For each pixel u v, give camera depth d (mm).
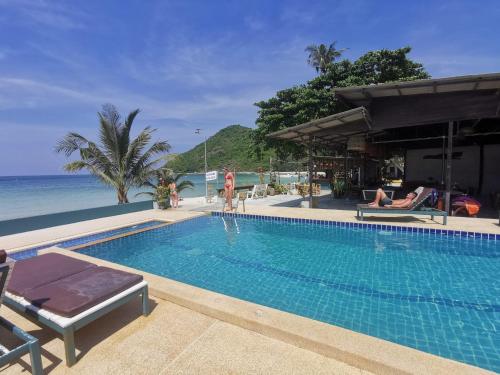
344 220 8328
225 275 5078
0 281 2059
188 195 23375
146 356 2404
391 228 7551
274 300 4059
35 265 3273
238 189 16609
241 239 7492
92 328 2830
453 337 3074
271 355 2369
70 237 7359
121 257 6199
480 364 2641
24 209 17719
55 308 2332
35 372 2100
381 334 3152
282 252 6324
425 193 7734
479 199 12203
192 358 2365
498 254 5836
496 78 6652
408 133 13273
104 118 12305
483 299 3953
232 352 2422
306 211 10164
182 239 7570
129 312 3125
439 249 6219
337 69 19016
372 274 4938
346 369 2182
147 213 10852
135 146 12672
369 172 19500
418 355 2158
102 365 2312
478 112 7816
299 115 17344
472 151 14461
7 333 2785
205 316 3021
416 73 18969
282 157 23453
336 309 3750
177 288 3514
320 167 18094
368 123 9000
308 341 2408
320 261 5684
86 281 2830
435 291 4227
